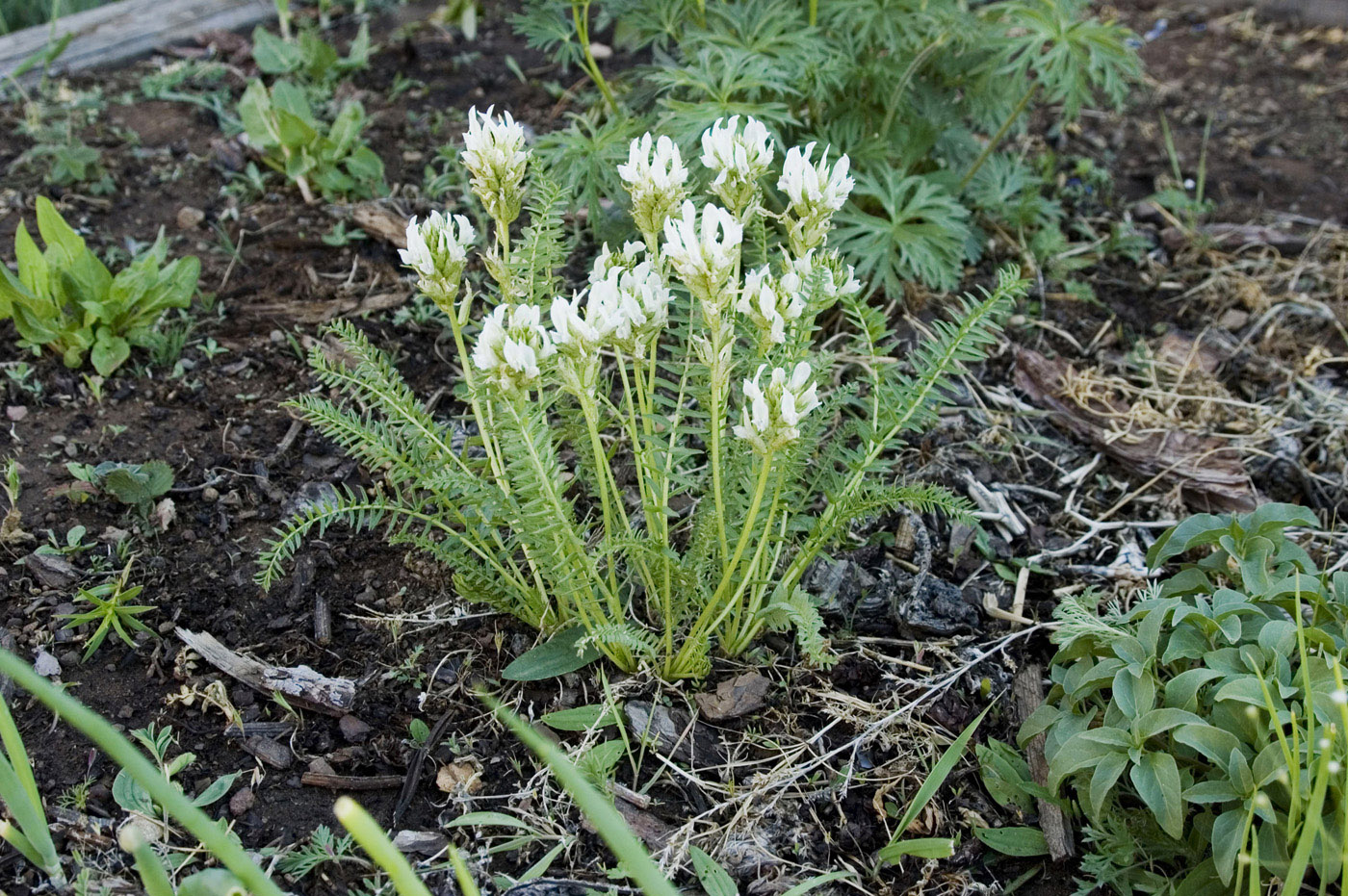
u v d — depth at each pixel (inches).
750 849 38.3
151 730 39.3
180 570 42.4
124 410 46.2
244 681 40.4
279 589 42.3
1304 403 48.4
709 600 40.3
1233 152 58.4
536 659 40.4
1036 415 47.8
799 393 36.1
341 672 40.8
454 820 38.4
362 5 63.0
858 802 39.3
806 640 38.2
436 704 40.4
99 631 40.3
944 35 48.9
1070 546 44.5
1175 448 46.8
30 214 51.8
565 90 58.6
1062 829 38.5
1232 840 36.3
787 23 47.9
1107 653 39.5
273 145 53.3
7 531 42.7
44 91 57.5
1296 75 63.0
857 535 43.8
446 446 40.7
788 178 37.4
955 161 52.5
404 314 48.9
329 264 50.9
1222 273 52.6
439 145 55.7
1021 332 50.3
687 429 39.2
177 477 44.4
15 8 61.6
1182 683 37.8
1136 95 61.5
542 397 38.4
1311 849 36.1
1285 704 37.4
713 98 47.4
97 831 37.9
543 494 37.7
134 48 60.4
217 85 58.8
